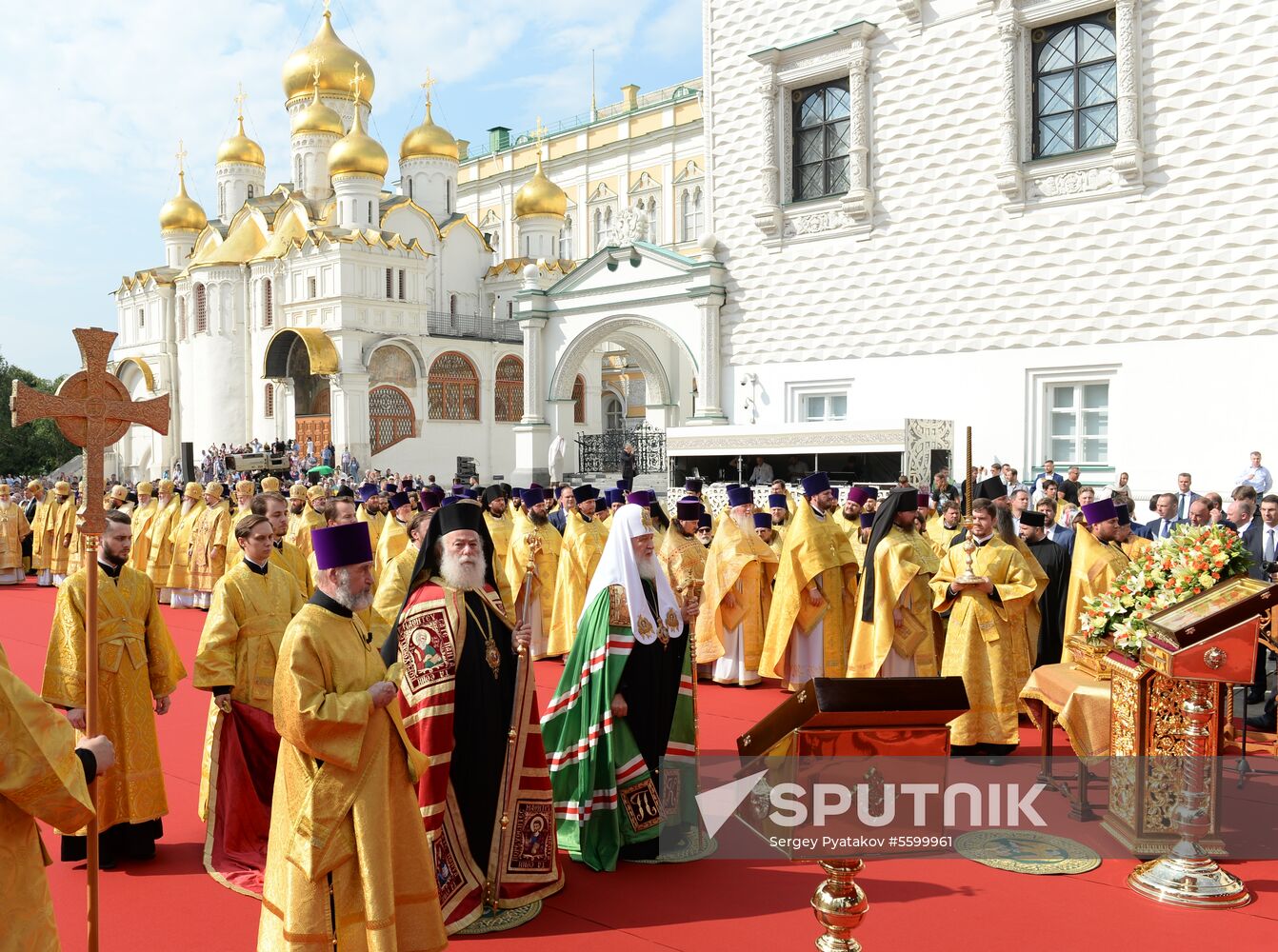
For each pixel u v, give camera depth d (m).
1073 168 20.30
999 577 7.97
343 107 53.19
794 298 24.44
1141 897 5.59
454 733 5.49
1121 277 19.91
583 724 6.20
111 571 6.46
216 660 6.26
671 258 26.14
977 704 7.89
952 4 21.58
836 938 3.92
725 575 10.95
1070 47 20.44
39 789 3.23
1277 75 18.12
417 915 4.65
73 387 4.58
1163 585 6.27
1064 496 16.61
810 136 24.31
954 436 21.97
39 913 3.30
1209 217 18.91
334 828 4.42
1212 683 5.76
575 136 58.94
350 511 9.56
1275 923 5.26
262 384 48.22
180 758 8.68
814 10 23.75
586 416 51.31
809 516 10.22
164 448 55.16
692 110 53.28
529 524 12.76
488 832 5.54
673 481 23.88
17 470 62.91
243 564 6.68
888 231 22.84
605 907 5.54
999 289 21.38
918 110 22.22
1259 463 17.17
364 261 44.28
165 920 5.52
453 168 53.19
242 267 49.16
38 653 13.80
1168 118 19.22
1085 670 7.14
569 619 12.21
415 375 46.31
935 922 5.29
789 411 24.62
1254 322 18.55
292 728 4.39
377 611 6.70
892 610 8.61
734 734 9.12
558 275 50.72
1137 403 19.81
